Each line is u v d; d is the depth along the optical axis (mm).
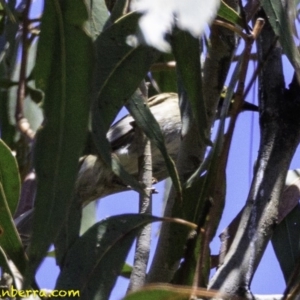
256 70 3877
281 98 4570
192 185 4848
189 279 4758
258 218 4230
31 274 3391
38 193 3520
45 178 3531
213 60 5270
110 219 4395
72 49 3654
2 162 5016
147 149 5547
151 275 4965
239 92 3855
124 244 4328
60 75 3645
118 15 4637
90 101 3592
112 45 4414
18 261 4469
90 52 3633
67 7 3693
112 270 4242
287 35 3730
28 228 6156
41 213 3490
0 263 4344
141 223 4398
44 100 3654
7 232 4500
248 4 5020
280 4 3768
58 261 4395
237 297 3814
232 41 5215
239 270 4059
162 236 5039
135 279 4973
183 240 4809
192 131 5258
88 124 3602
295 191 5078
